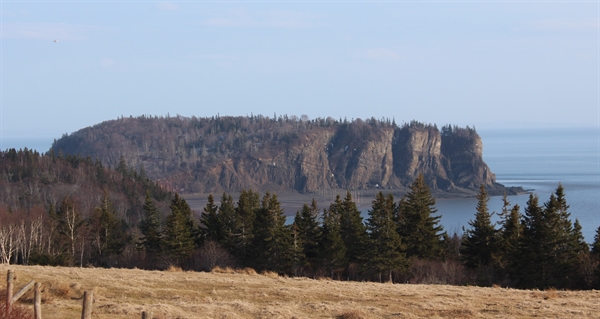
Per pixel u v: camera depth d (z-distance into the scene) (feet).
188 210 243.60
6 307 58.59
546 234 168.45
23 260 189.37
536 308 85.61
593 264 161.99
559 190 177.27
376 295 97.14
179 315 73.10
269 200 221.66
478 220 198.08
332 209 222.89
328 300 91.30
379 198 201.57
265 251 198.59
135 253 229.04
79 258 221.05
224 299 88.53
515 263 174.70
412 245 202.59
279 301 88.79
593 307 86.38
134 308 75.66
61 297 81.87
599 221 461.37
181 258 203.00
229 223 223.92
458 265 186.91
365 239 195.31
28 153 505.25
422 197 210.79
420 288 109.19
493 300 93.30
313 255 210.18
